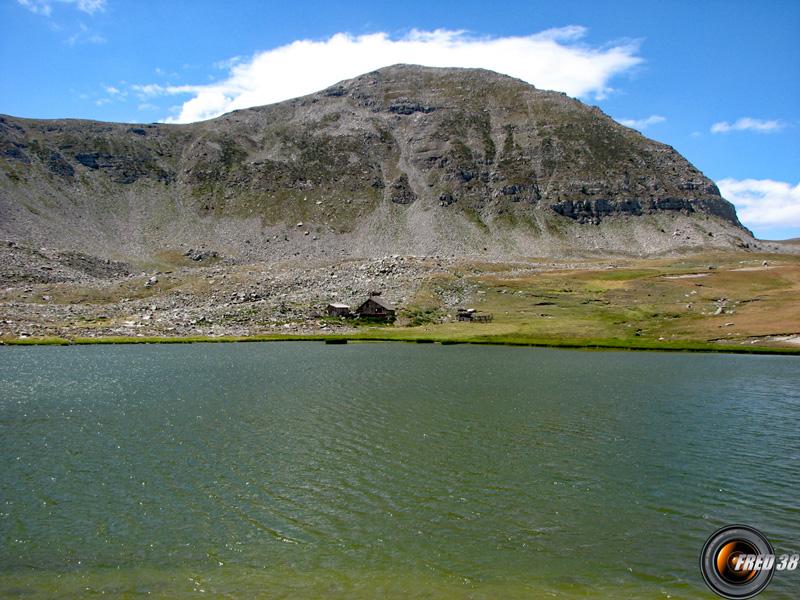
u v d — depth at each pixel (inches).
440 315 5861.2
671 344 4446.4
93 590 959.6
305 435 1803.6
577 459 1603.1
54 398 2364.7
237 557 1067.3
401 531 1168.8
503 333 5073.8
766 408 2271.2
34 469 1491.1
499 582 990.4
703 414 2158.0
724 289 6520.7
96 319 5246.1
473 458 1600.6
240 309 5639.8
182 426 1907.0
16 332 4569.4
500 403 2316.7
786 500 1331.2
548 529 1182.9
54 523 1191.6
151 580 989.8
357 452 1643.7
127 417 2027.6
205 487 1380.4
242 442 1727.4
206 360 3575.3
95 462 1545.3
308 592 958.4
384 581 992.2
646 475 1481.3
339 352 4055.1
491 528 1184.8
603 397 2472.9
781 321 5039.4
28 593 948.0
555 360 3750.0
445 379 2896.2
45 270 7539.4
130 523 1194.6
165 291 6461.6
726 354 4141.2
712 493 1368.1
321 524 1196.5
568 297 6441.9
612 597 946.7
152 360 3558.1
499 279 7253.9
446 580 995.9
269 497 1325.0
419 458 1595.7
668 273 7800.2
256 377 2910.9
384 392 2522.1
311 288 6491.1
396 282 6781.5
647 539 1144.2
